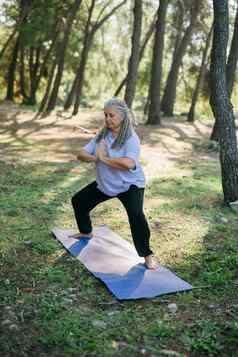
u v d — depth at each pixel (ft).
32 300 13.88
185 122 75.31
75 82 86.79
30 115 72.49
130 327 12.57
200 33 94.89
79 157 16.31
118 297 14.11
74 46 98.22
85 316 13.07
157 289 14.75
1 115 70.18
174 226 21.22
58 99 108.27
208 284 15.38
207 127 70.18
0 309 13.26
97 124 64.85
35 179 30.14
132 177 15.84
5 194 25.88
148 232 16.16
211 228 21.09
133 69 56.44
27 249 17.97
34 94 95.66
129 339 11.94
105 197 17.81
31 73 101.91
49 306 13.46
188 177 32.37
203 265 16.97
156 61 66.39
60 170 33.50
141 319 13.02
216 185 30.01
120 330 12.39
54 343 11.68
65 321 12.69
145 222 16.05
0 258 16.96
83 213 18.45
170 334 12.20
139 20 55.42
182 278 15.85
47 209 23.27
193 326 12.62
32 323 12.57
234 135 24.48
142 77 108.58
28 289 14.60
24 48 101.65
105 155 15.79
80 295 14.42
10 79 102.83
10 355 11.16
